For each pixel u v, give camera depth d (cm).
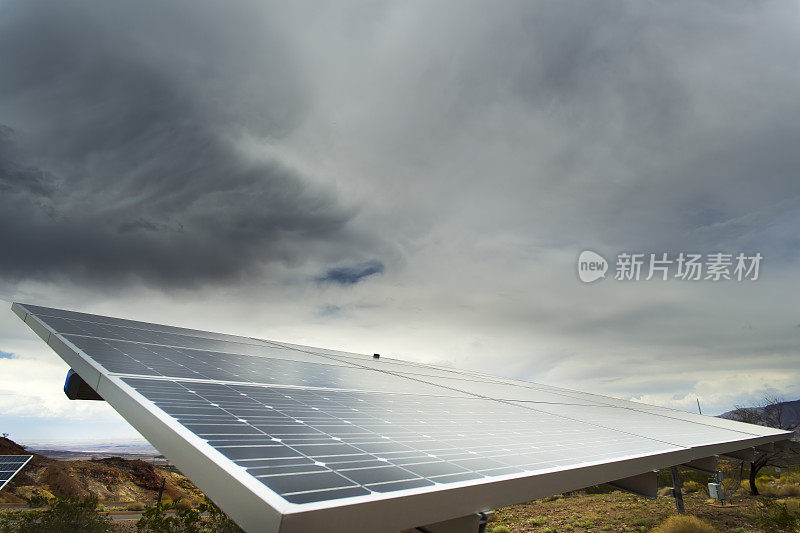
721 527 2352
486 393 1794
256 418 622
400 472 500
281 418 657
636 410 2539
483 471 573
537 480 617
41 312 1308
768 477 4472
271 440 523
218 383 848
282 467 432
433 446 668
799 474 4075
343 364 1894
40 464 7238
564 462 734
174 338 1538
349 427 689
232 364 1183
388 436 677
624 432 1324
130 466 8131
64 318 1299
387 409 934
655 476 1183
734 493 3706
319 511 347
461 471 553
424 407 1077
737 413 6059
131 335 1306
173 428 493
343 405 888
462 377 2605
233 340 2073
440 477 509
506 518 2997
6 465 3073
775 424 5703
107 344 1009
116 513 4562
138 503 5606
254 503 354
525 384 3166
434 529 552
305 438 566
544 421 1235
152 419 532
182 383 763
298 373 1277
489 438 821
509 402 1605
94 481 7050
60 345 931
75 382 1284
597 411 1936
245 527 353
